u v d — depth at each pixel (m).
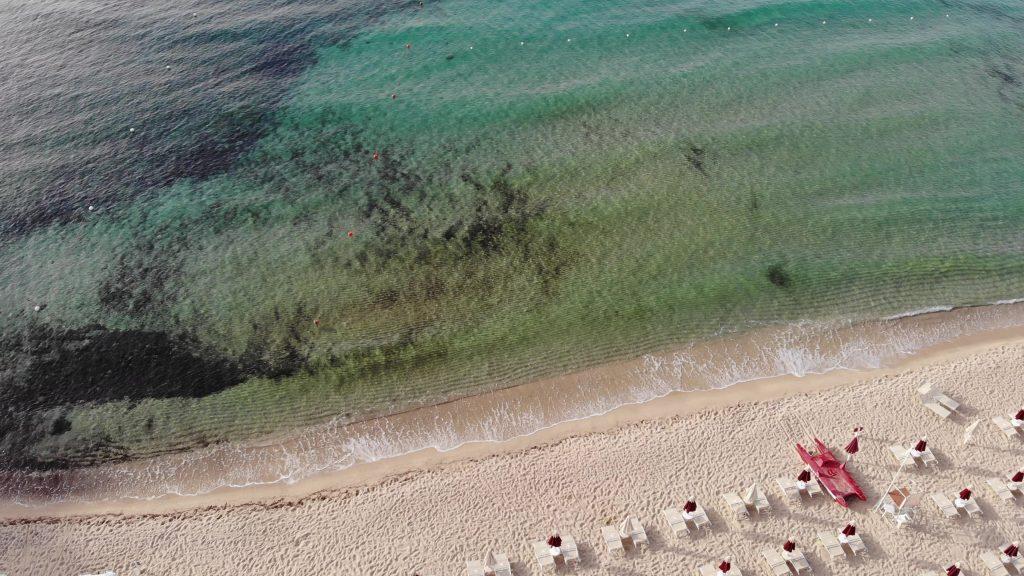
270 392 26.48
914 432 23.22
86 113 42.44
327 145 39.66
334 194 35.91
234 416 25.70
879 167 35.53
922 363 26.02
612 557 20.33
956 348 26.53
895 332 27.27
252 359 27.69
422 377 26.67
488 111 41.59
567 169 36.59
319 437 24.89
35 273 31.98
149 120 41.94
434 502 22.19
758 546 20.34
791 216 32.84
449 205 34.72
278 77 46.09
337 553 20.92
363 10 54.28
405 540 21.14
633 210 33.69
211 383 26.88
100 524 22.38
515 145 38.69
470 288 30.19
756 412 24.45
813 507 21.28
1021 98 40.56
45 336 28.94
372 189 36.12
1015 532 20.38
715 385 25.80
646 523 21.11
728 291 29.31
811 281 29.53
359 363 27.28
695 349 27.16
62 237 33.94
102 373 27.42
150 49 49.06
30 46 49.41
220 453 24.55
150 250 32.94
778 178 35.19
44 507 23.28
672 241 31.89
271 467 24.03
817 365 26.31
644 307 28.88
